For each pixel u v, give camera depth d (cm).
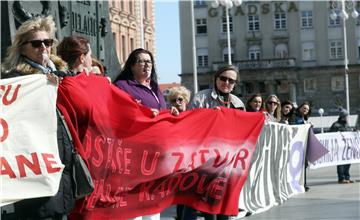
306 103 1433
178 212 798
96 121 532
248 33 8081
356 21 7844
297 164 1223
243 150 746
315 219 884
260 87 7981
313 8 7962
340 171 1499
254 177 989
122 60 5719
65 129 477
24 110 460
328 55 7925
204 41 8144
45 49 487
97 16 1207
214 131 704
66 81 507
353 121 4153
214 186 710
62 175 468
